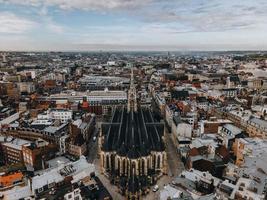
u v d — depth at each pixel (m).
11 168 177.75
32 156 180.25
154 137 195.12
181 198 120.62
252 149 169.88
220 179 145.00
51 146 196.62
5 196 122.56
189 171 150.62
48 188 129.25
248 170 134.88
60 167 147.50
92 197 127.94
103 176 183.12
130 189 152.00
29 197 122.38
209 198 116.94
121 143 182.25
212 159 179.25
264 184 119.69
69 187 129.88
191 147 196.38
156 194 160.38
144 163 170.25
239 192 116.94
